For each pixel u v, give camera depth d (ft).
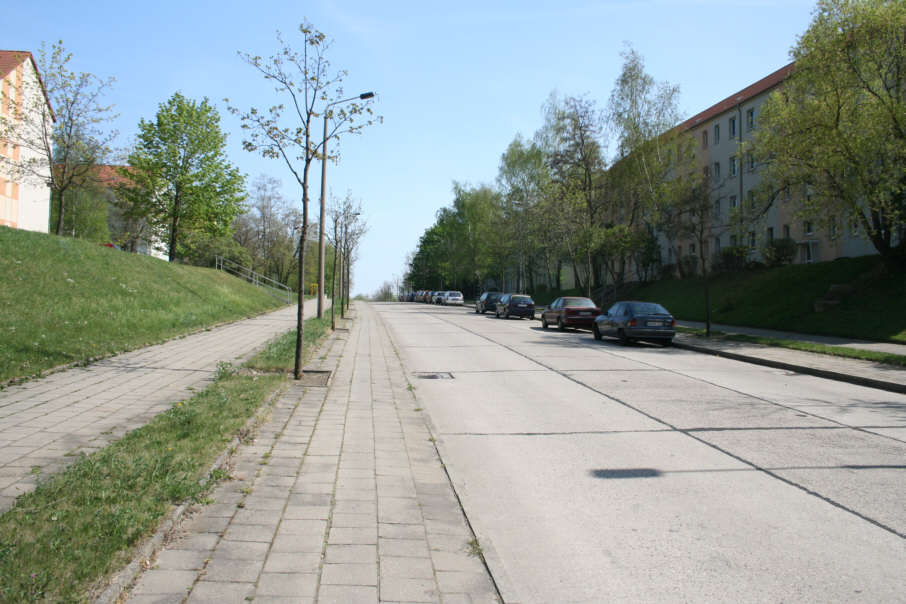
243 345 49.19
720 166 130.93
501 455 20.90
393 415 26.66
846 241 97.76
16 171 88.74
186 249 145.48
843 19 62.39
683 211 84.74
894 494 16.72
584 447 21.99
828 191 65.05
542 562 12.51
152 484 14.62
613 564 12.41
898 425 25.55
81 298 48.52
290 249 203.62
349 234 120.88
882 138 60.59
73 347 37.40
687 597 10.99
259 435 21.85
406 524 14.21
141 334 47.39
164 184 116.67
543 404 30.40
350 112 34.55
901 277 70.69
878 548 13.15
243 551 12.12
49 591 9.45
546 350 56.85
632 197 122.11
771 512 15.39
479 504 16.03
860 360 46.78
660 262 146.61
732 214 76.02
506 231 165.99
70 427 21.16
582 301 83.25
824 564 12.36
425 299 270.87
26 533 11.48
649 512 15.46
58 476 14.98
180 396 27.22
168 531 12.51
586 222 111.75
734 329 77.51
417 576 11.54
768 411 28.55
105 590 9.82
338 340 62.54
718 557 12.73
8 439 19.38
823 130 63.10
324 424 24.23
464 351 55.88
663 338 60.64
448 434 23.99
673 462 20.01
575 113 121.49
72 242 64.75
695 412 28.35
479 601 10.72
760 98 115.44
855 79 62.54
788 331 72.08
